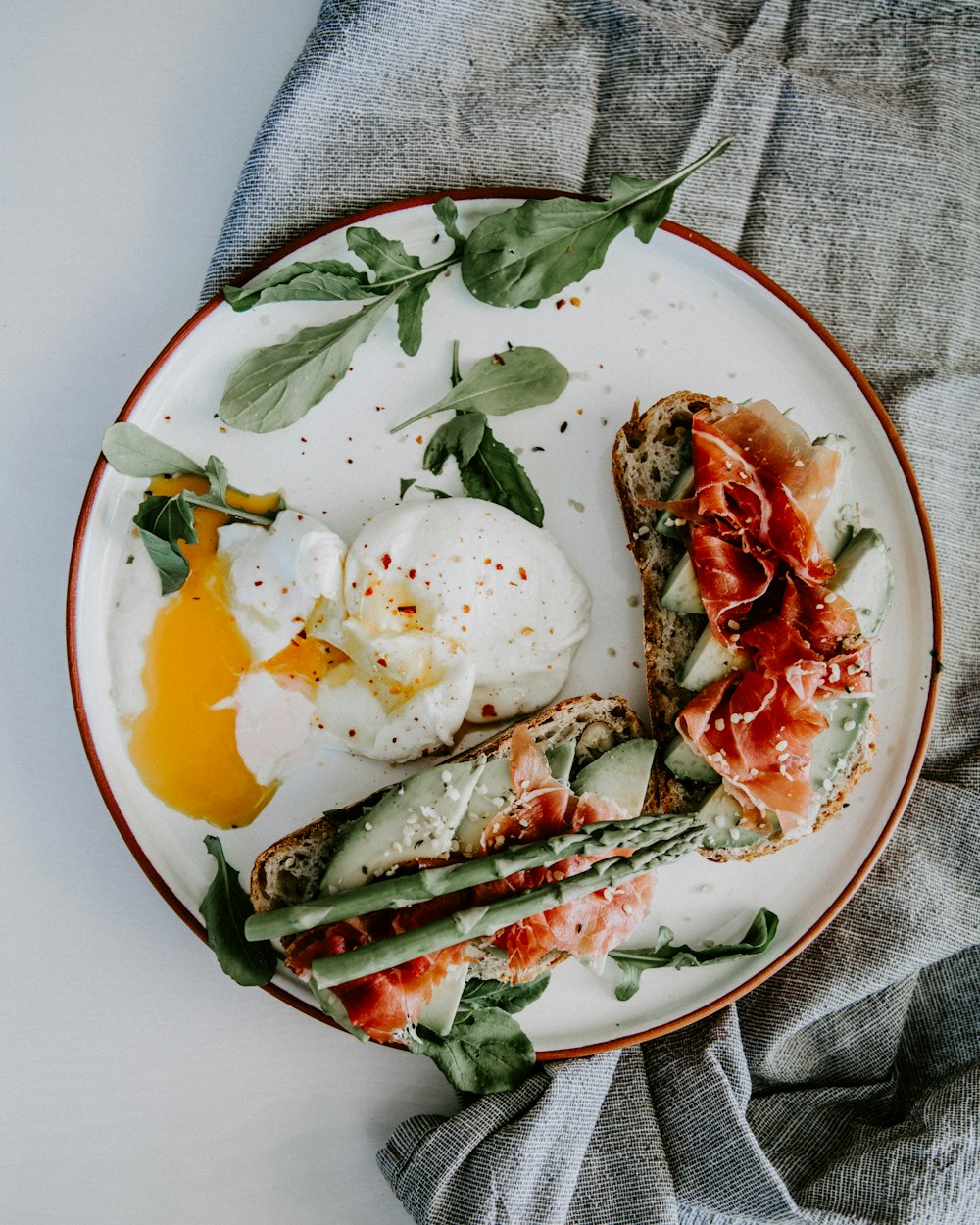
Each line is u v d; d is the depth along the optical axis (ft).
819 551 1.45
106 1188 1.55
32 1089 1.55
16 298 1.57
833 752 1.48
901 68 1.58
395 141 1.53
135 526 1.51
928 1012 1.61
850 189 1.57
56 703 1.57
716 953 1.50
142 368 1.58
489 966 1.45
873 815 1.54
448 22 1.52
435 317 1.53
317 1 1.60
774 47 1.58
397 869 1.41
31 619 1.57
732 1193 1.52
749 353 1.55
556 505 1.54
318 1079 1.57
